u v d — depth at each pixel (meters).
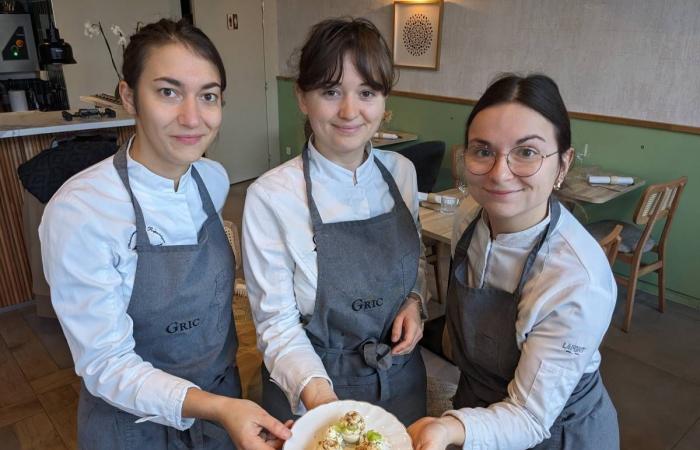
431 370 2.49
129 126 3.32
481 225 1.00
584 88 3.61
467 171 0.86
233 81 5.70
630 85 3.38
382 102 0.99
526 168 0.80
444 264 3.66
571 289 0.83
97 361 0.88
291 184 1.05
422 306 1.21
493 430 0.85
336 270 1.04
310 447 0.82
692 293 3.35
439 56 4.46
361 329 1.09
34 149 2.94
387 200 1.15
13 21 4.57
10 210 2.91
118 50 4.93
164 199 0.97
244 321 1.97
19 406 2.26
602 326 0.85
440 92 4.56
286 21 5.82
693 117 3.15
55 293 0.88
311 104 0.97
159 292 0.97
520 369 0.89
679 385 2.54
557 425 0.97
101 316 0.88
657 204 2.85
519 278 0.93
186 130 0.88
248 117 5.96
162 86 0.86
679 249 3.36
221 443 1.09
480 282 1.00
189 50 0.86
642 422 2.28
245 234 1.06
